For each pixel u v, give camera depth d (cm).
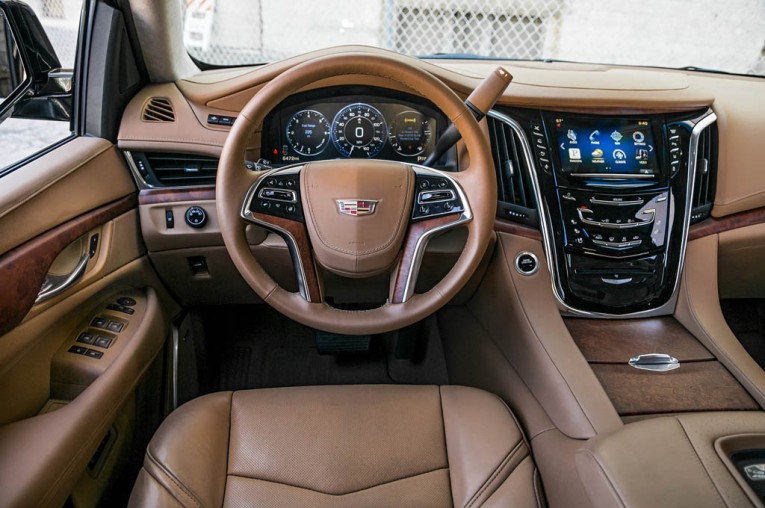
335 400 98
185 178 117
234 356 164
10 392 82
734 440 76
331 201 95
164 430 89
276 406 96
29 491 72
